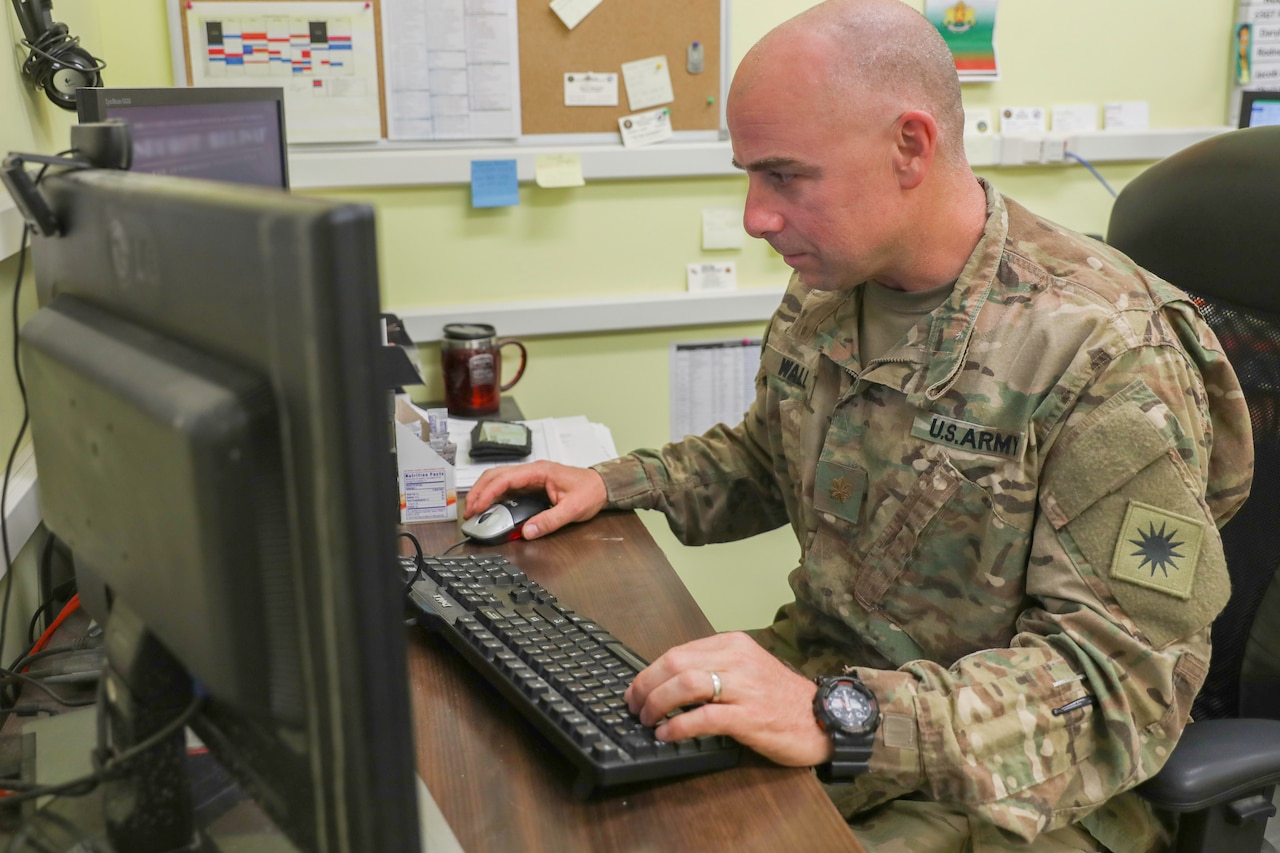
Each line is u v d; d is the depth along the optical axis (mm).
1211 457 1044
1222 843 969
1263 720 1018
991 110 2146
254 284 404
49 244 636
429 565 1061
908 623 1098
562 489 1286
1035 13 2113
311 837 459
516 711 855
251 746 491
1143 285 1021
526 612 964
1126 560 922
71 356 542
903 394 1080
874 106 975
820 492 1154
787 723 793
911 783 840
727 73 1981
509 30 1856
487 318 1955
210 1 1746
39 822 660
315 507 400
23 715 848
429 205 1907
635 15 1908
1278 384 1158
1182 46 2211
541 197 1952
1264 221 1178
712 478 1349
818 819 724
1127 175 2240
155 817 582
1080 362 960
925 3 2047
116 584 550
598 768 727
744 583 2254
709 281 2068
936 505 1046
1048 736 867
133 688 549
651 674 801
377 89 1831
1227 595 922
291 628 425
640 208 2004
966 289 1044
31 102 1327
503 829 709
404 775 435
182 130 1053
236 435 411
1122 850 1010
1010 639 1017
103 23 1733
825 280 1063
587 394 2082
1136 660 902
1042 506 979
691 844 696
